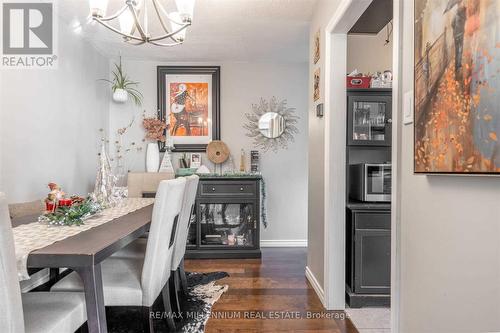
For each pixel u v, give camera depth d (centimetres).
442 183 98
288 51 386
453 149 89
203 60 417
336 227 233
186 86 419
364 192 247
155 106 420
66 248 126
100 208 213
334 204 233
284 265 342
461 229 90
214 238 386
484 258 83
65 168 311
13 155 242
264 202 409
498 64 72
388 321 217
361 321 217
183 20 184
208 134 420
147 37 202
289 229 427
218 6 275
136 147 418
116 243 139
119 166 415
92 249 125
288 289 272
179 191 176
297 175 426
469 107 82
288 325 210
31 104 262
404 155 121
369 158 282
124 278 170
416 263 112
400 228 123
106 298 161
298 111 425
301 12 285
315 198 273
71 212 176
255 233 374
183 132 418
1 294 92
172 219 175
